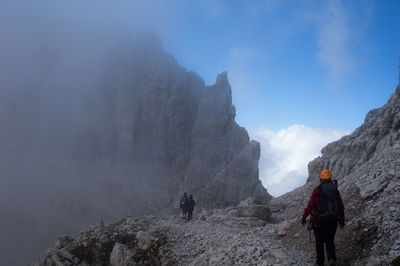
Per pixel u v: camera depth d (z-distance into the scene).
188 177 87.44
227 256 9.16
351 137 30.47
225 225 17.47
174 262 11.81
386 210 7.82
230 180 84.06
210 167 88.31
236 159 87.25
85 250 15.22
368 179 10.32
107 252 14.99
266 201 21.92
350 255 7.34
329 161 29.20
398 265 5.84
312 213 6.94
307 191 25.55
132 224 17.33
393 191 8.56
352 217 8.95
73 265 14.45
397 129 22.84
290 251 8.56
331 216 6.55
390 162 10.24
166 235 14.85
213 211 23.73
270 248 8.73
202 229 15.80
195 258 11.28
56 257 15.13
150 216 20.61
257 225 17.33
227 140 93.31
